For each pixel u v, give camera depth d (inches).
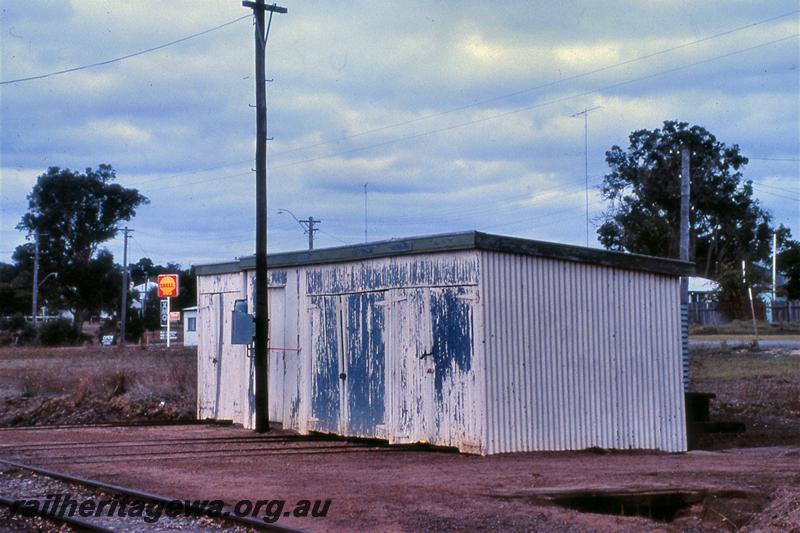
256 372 789.2
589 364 639.1
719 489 454.0
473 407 602.2
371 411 690.2
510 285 611.5
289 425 783.1
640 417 655.8
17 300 3602.4
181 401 979.9
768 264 3260.3
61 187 3550.7
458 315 615.2
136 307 3978.8
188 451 657.0
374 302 692.1
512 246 609.0
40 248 3558.1
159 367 1334.9
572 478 496.1
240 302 826.2
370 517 404.5
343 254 717.3
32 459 617.0
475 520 394.9
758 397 997.2
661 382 668.7
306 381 762.2
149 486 498.6
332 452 641.6
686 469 531.5
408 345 657.0
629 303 661.9
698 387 1107.3
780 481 478.6
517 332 611.2
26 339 3127.5
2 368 1520.7
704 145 2696.9
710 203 2701.8
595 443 635.5
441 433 628.1
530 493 446.6
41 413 962.7
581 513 411.2
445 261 627.8
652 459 591.8
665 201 2674.7
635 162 2723.9
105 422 922.1
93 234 3622.0
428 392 638.5
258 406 785.6
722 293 2854.3
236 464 587.5
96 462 601.3
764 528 388.2
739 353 1694.1
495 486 474.6
